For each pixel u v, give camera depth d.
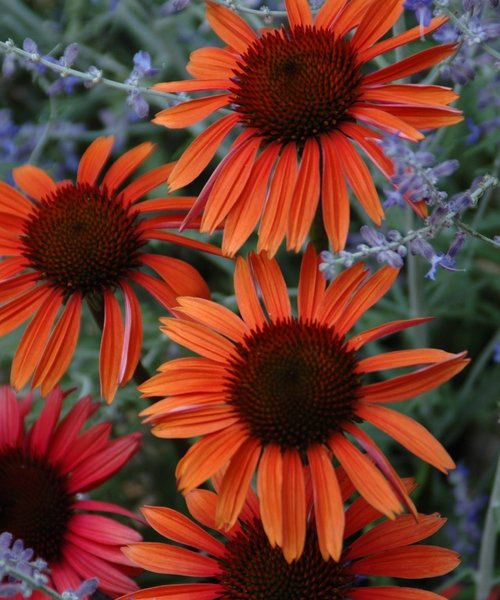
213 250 0.65
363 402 0.59
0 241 0.65
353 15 0.63
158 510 0.61
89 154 0.68
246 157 0.62
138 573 0.64
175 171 0.62
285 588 0.59
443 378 0.58
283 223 0.61
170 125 0.62
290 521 0.57
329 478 0.57
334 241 0.60
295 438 0.58
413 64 0.61
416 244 0.59
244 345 0.60
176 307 0.62
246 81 0.62
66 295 0.65
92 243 0.64
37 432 0.66
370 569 0.60
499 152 0.73
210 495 0.62
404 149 0.57
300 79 0.61
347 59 0.61
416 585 0.74
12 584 0.58
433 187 0.58
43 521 0.64
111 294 0.65
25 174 0.68
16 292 0.65
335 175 0.61
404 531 0.60
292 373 0.58
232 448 0.58
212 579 0.74
